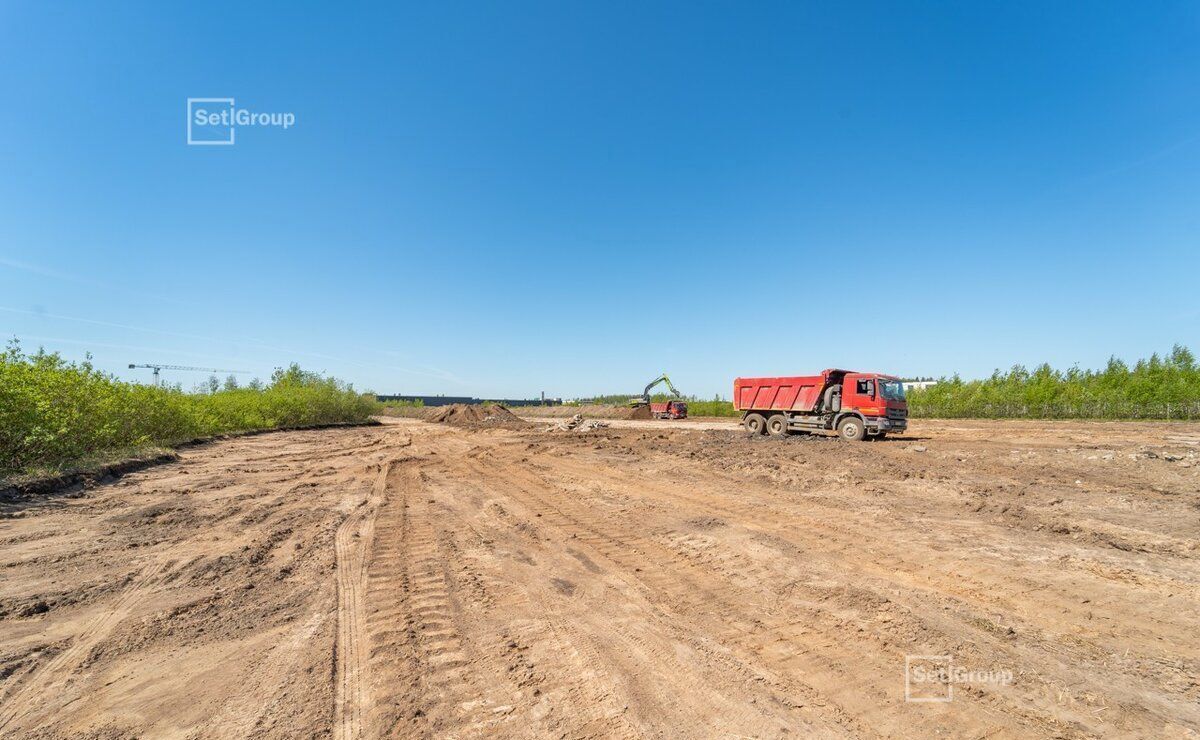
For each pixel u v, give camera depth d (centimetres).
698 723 322
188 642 431
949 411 3772
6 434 1028
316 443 2205
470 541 736
